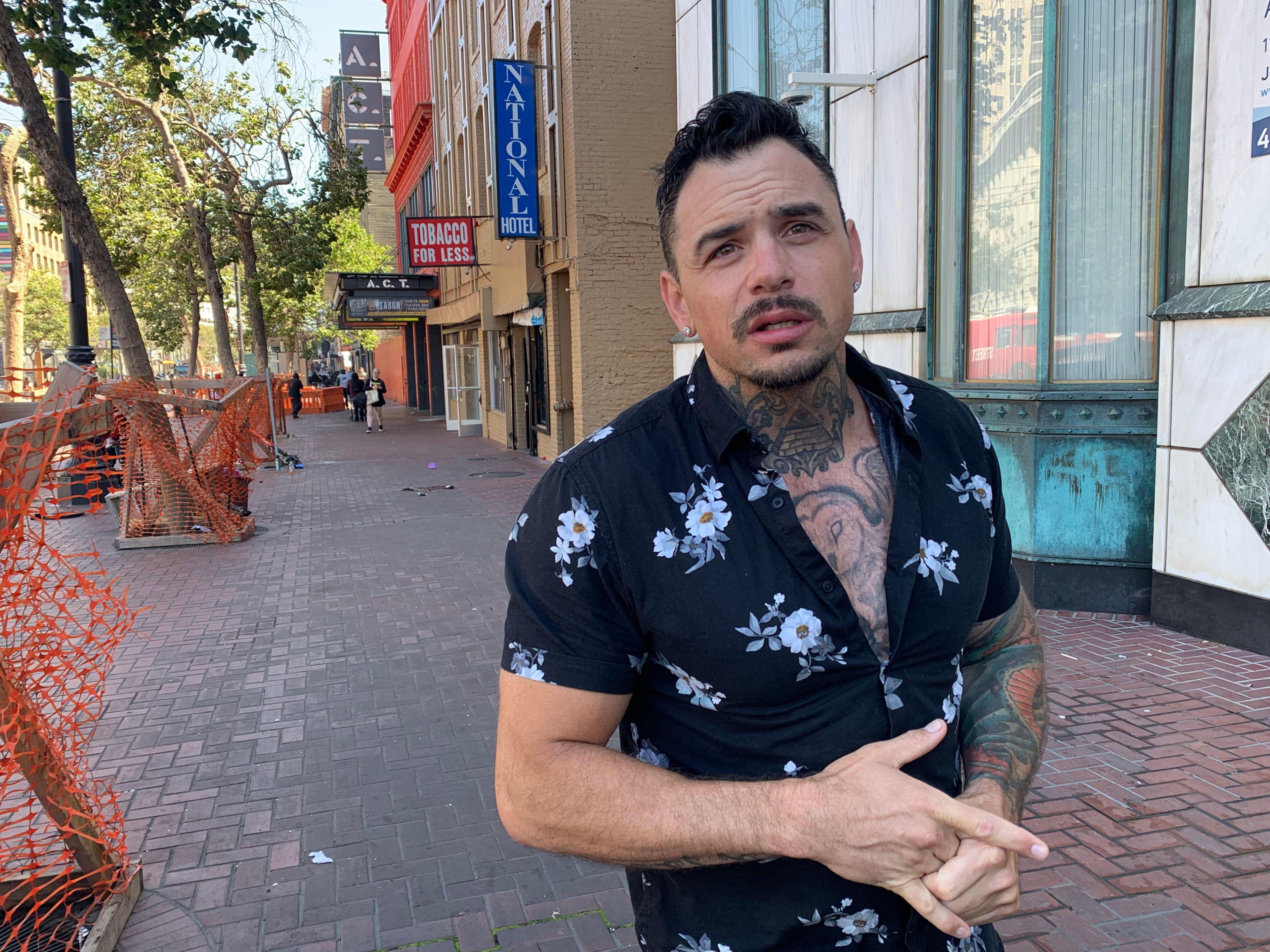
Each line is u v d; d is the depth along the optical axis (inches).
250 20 404.2
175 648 245.3
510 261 656.4
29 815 123.5
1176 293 215.9
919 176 271.6
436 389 1370.6
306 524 442.0
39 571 314.0
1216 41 195.5
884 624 48.7
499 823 148.3
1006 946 110.4
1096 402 228.1
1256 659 194.7
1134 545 228.8
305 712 198.2
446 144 1008.9
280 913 125.3
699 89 407.2
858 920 48.9
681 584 46.3
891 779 43.8
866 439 52.7
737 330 48.1
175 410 397.7
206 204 817.5
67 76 445.7
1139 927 113.1
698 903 50.6
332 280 1119.6
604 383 534.3
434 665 227.0
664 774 46.9
